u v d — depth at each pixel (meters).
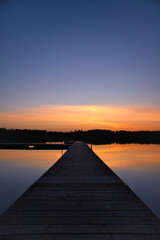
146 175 10.12
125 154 20.31
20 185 8.38
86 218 2.14
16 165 12.63
